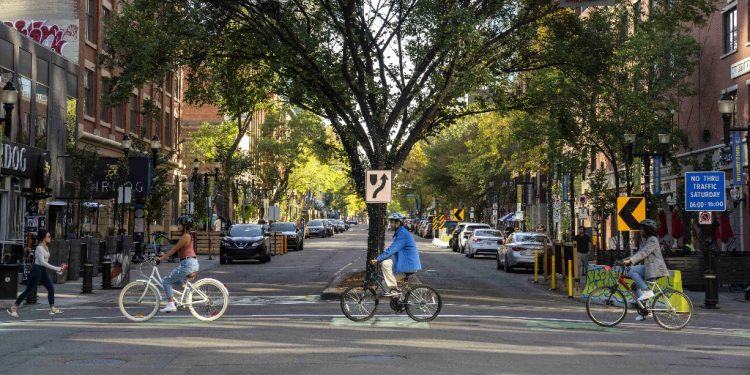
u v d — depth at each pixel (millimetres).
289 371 9906
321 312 17781
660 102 34469
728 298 23984
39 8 37812
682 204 36656
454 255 52375
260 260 40250
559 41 27391
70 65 36219
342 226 123500
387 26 24875
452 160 80938
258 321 15703
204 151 64312
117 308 19016
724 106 23109
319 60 23859
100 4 43844
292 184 83625
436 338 13125
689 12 26641
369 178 22078
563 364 10586
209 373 9789
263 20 24203
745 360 11258
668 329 15344
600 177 40812
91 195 35875
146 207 41344
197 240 47312
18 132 30938
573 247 23453
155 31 24250
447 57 23719
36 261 17672
